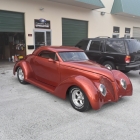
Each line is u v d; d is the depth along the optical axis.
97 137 2.77
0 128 2.97
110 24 16.39
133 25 19.66
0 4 8.84
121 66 6.96
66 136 2.77
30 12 10.21
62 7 11.92
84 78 3.66
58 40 12.09
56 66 4.50
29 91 5.03
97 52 7.66
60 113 3.62
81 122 3.25
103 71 3.90
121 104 4.21
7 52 12.38
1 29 9.23
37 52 5.27
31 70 5.45
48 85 4.82
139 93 5.11
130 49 6.83
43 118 3.37
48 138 2.71
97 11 14.74
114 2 16.05
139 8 17.22
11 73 7.54
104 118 3.44
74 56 4.81
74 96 3.83
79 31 13.76
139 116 3.56
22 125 3.08
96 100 3.41
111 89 3.88
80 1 11.42
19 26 10.00
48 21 11.27
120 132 2.92
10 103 4.09
